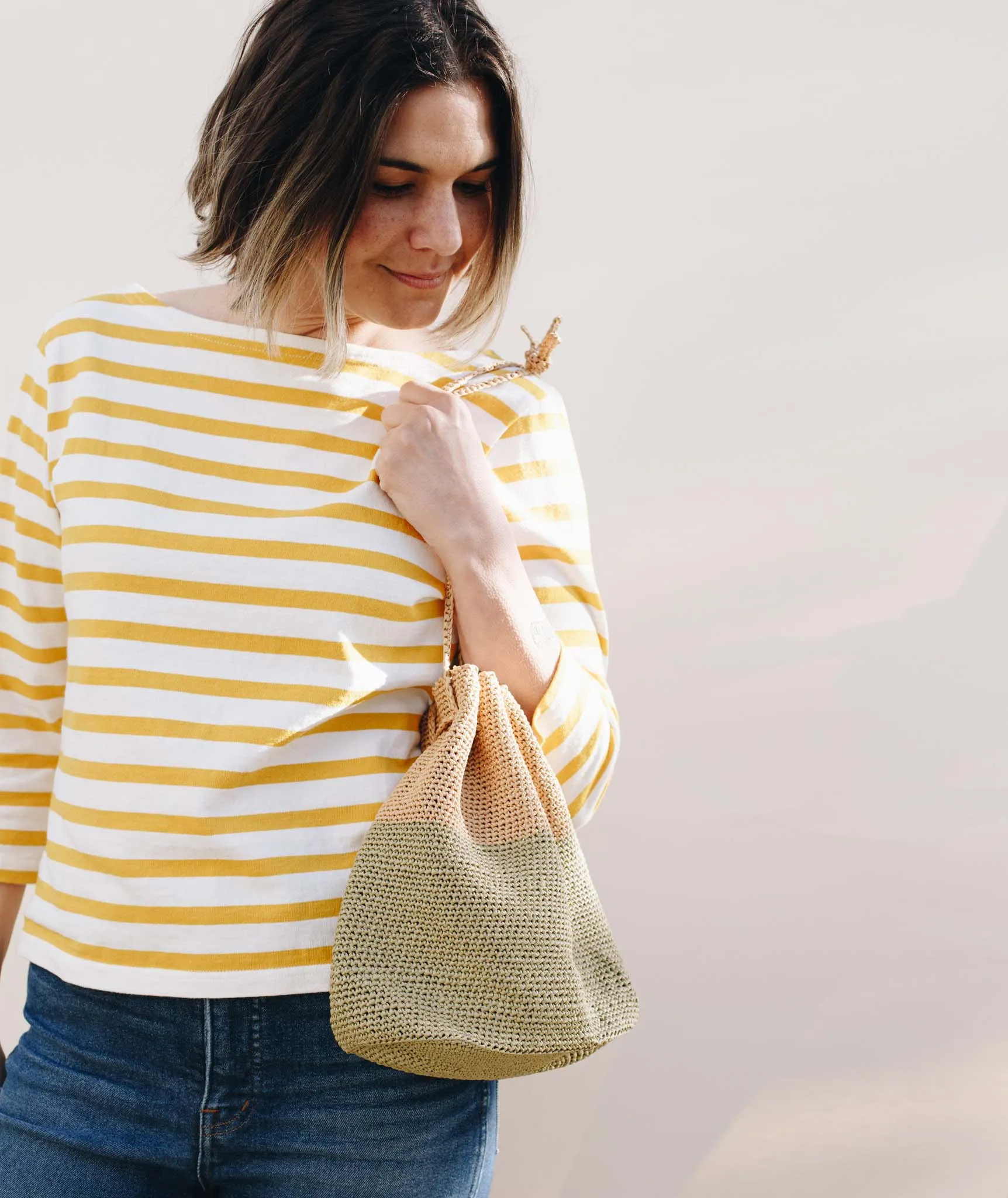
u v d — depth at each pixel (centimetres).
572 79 159
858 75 150
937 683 150
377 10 100
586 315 160
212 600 102
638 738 160
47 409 109
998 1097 150
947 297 149
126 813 100
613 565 160
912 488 150
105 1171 102
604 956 104
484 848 102
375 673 103
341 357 105
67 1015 104
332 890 100
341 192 100
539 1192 166
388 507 108
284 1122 101
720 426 156
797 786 155
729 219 154
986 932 150
